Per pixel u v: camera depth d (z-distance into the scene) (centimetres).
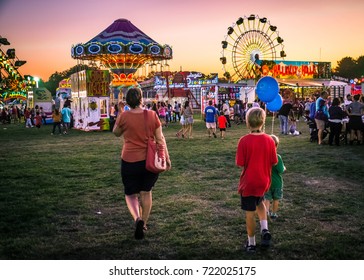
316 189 673
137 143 442
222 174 825
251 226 403
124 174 446
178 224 498
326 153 1096
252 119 404
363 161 948
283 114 1670
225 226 489
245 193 399
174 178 786
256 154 397
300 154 1084
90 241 445
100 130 2148
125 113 446
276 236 449
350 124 1285
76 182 761
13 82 3694
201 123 2644
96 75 2136
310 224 491
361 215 525
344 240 432
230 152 1163
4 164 985
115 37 3167
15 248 423
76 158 1082
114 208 582
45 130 2306
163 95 4594
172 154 1129
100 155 1141
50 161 1031
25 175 833
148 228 484
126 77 3538
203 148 1270
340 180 742
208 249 415
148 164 434
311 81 4147
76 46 3084
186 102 1633
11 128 2564
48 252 414
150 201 463
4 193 669
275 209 511
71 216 543
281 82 3900
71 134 1970
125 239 448
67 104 2384
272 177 500
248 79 3991
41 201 616
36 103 3350
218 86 3641
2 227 489
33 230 484
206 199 621
